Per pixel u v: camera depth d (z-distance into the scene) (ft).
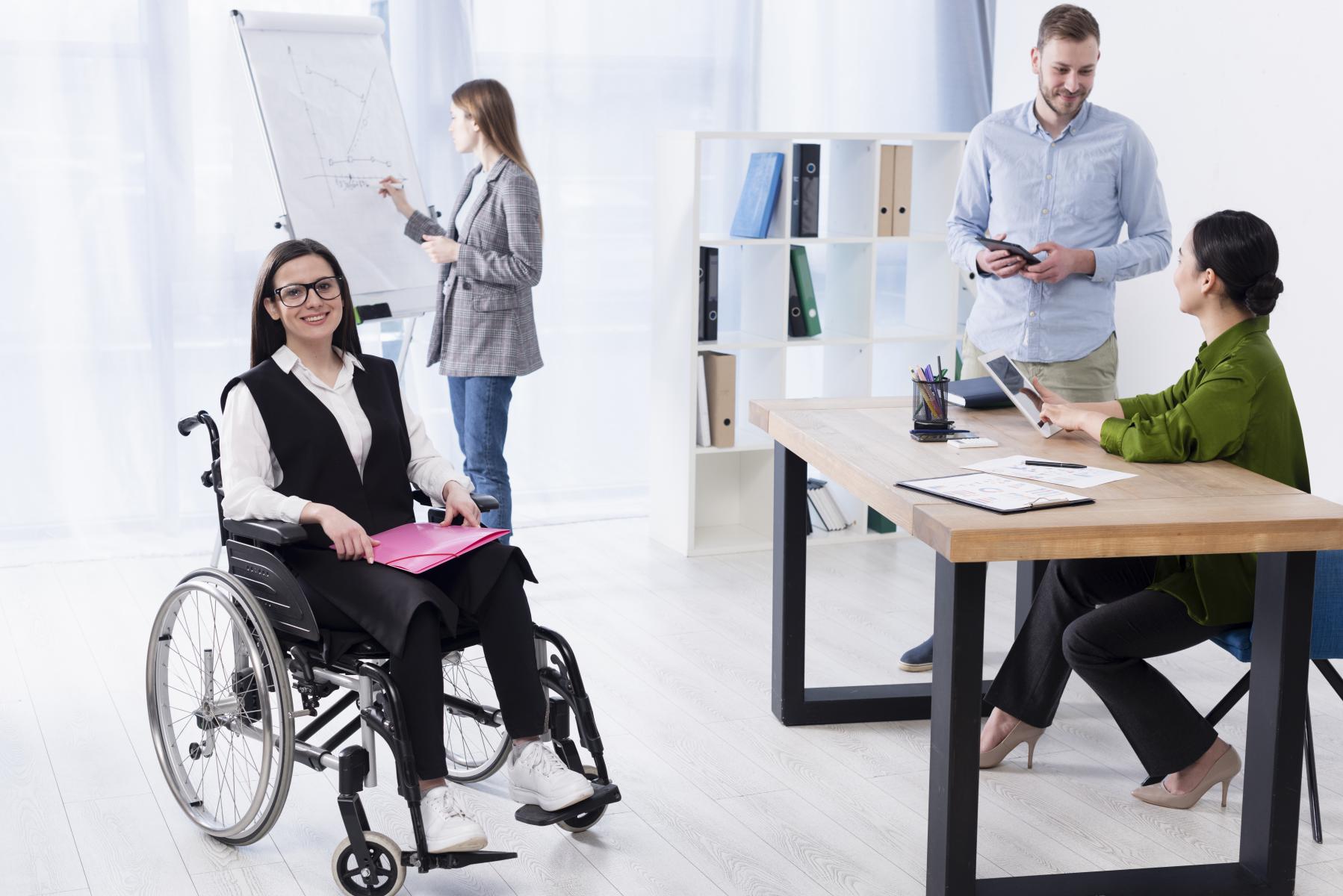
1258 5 13.33
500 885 8.05
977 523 7.04
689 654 11.96
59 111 13.91
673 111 16.48
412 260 13.64
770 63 16.97
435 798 7.80
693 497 14.87
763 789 9.34
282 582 7.95
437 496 9.20
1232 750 8.94
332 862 8.24
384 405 9.05
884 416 9.94
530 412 16.44
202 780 9.22
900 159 15.05
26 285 14.12
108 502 14.75
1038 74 11.10
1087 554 7.06
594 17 15.89
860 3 17.24
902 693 10.65
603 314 16.57
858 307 15.31
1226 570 8.10
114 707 10.77
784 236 14.73
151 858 8.39
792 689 10.39
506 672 8.16
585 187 16.21
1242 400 8.35
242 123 14.46
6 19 13.62
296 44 13.08
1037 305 11.32
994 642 12.19
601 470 16.93
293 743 7.93
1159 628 8.35
